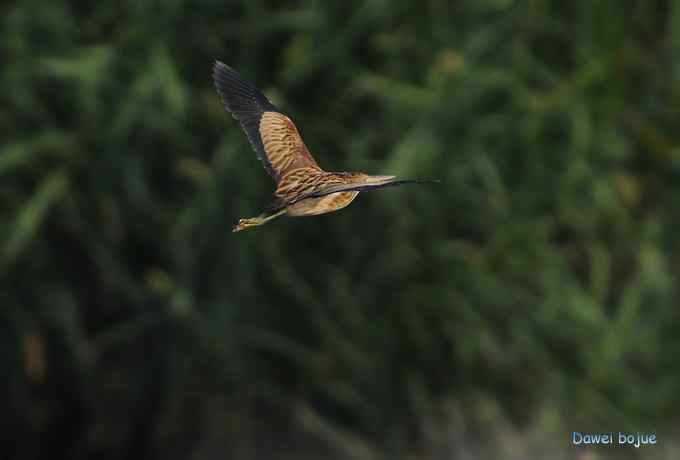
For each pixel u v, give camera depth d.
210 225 18.00
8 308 18.11
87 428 19.11
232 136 17.92
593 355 18.73
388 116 18.66
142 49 18.05
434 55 18.86
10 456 19.05
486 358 18.80
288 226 18.50
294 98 18.97
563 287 18.53
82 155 17.95
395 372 18.67
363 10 18.45
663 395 19.33
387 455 18.50
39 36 18.19
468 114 18.48
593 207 19.08
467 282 18.47
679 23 19.91
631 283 19.52
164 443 18.91
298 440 19.06
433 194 18.39
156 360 18.59
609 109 19.34
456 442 18.69
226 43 18.80
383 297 18.72
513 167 19.14
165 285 17.44
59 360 18.83
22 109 17.94
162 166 18.52
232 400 18.45
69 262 18.81
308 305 18.19
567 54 19.73
